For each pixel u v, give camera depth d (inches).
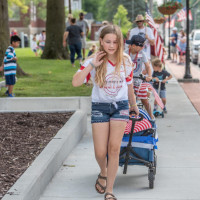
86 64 188.5
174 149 287.9
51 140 262.1
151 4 830.5
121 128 192.4
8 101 395.5
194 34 1130.7
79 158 267.6
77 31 761.6
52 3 940.0
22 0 1979.6
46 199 202.4
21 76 626.8
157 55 521.7
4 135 282.7
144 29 418.6
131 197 205.2
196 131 337.7
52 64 824.3
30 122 319.0
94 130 194.5
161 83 395.5
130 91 202.8
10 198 174.4
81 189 215.8
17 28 2361.0
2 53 595.2
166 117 392.8
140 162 219.0
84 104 396.8
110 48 184.5
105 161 201.9
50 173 225.8
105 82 189.0
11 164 225.8
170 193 210.1
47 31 948.6
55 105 395.5
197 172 240.8
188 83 666.2
